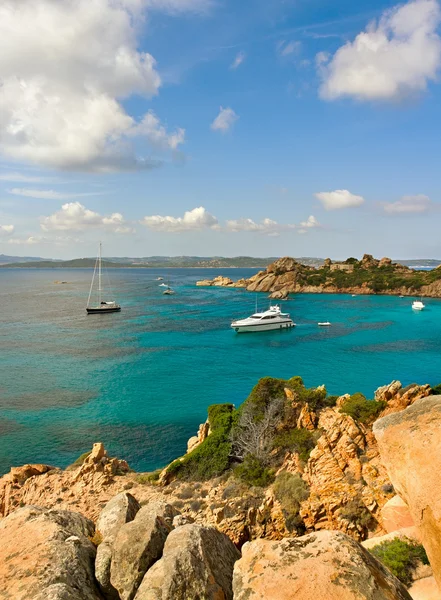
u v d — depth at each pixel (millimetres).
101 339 94562
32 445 41719
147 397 55938
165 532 8156
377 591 5051
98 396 56344
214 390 58938
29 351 82688
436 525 5289
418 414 6836
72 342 91250
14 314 133750
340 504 20469
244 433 28094
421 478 5754
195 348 86500
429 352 81562
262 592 5141
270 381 30578
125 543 7652
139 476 28828
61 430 45281
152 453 40000
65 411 50812
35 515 8773
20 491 26906
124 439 43094
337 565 5379
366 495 20203
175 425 46656
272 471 24438
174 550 7121
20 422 47469
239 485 24078
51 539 7789
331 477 21328
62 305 157875
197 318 125438
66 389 59281
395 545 10500
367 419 25672
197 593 6555
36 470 28734
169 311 140750
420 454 6035
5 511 25703
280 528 21125
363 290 198125
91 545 8281
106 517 9359
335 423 23406
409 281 190500
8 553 7461
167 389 59344
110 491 26031
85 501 24844
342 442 22281
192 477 27109
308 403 28281
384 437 6984
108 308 136000
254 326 104812
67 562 7223
